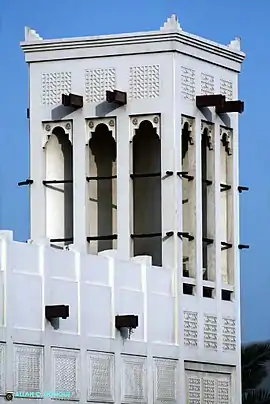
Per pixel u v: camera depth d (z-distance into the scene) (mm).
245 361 85375
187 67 61750
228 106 62812
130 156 61406
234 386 62969
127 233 61312
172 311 59938
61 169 63281
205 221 63031
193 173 61750
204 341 61438
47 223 62844
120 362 56594
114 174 63281
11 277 52031
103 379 55750
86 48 62094
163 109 61000
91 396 55125
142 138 63594
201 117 62188
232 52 64125
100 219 63438
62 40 62344
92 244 62875
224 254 63750
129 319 56312
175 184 60625
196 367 60969
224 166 63938
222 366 62344
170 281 60094
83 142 62031
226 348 62625
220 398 62219
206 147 63062
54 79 62500
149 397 58094
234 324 63188
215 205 62812
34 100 62750
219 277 62594
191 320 60781
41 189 62625
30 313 52750
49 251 53719
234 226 63781
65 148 63406
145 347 58031
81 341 54781
